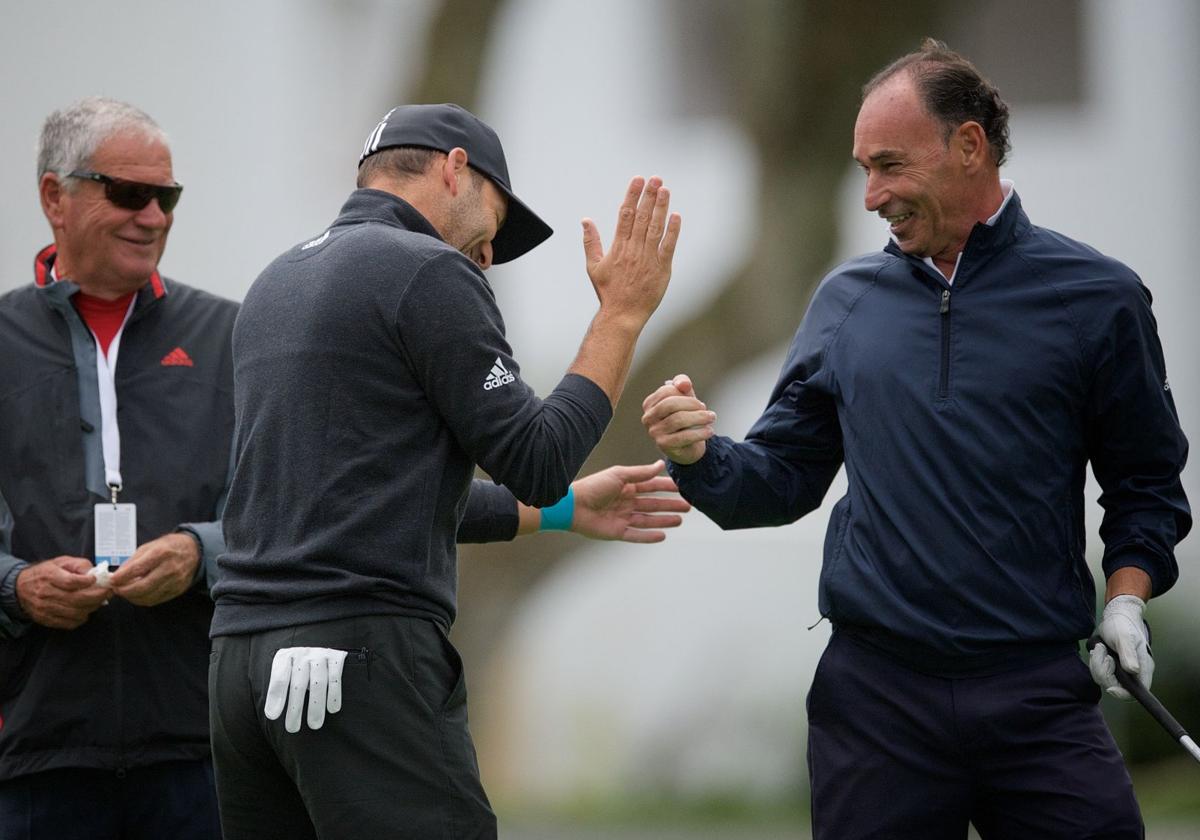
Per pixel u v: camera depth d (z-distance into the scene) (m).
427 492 11.53
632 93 39.06
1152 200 41.25
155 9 40.59
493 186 12.51
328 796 11.27
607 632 39.25
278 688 11.17
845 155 32.47
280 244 40.34
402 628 11.38
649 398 13.20
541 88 39.41
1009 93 38.94
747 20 32.50
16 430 13.80
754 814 34.88
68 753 13.53
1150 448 12.80
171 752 13.74
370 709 11.27
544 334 40.25
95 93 40.56
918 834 12.58
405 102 34.16
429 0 35.34
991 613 12.36
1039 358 12.52
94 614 13.61
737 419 36.53
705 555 39.53
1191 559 37.97
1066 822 12.18
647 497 15.03
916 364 12.72
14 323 14.06
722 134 38.59
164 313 14.30
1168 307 41.56
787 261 32.75
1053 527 12.54
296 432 11.45
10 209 40.53
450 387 11.45
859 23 31.11
